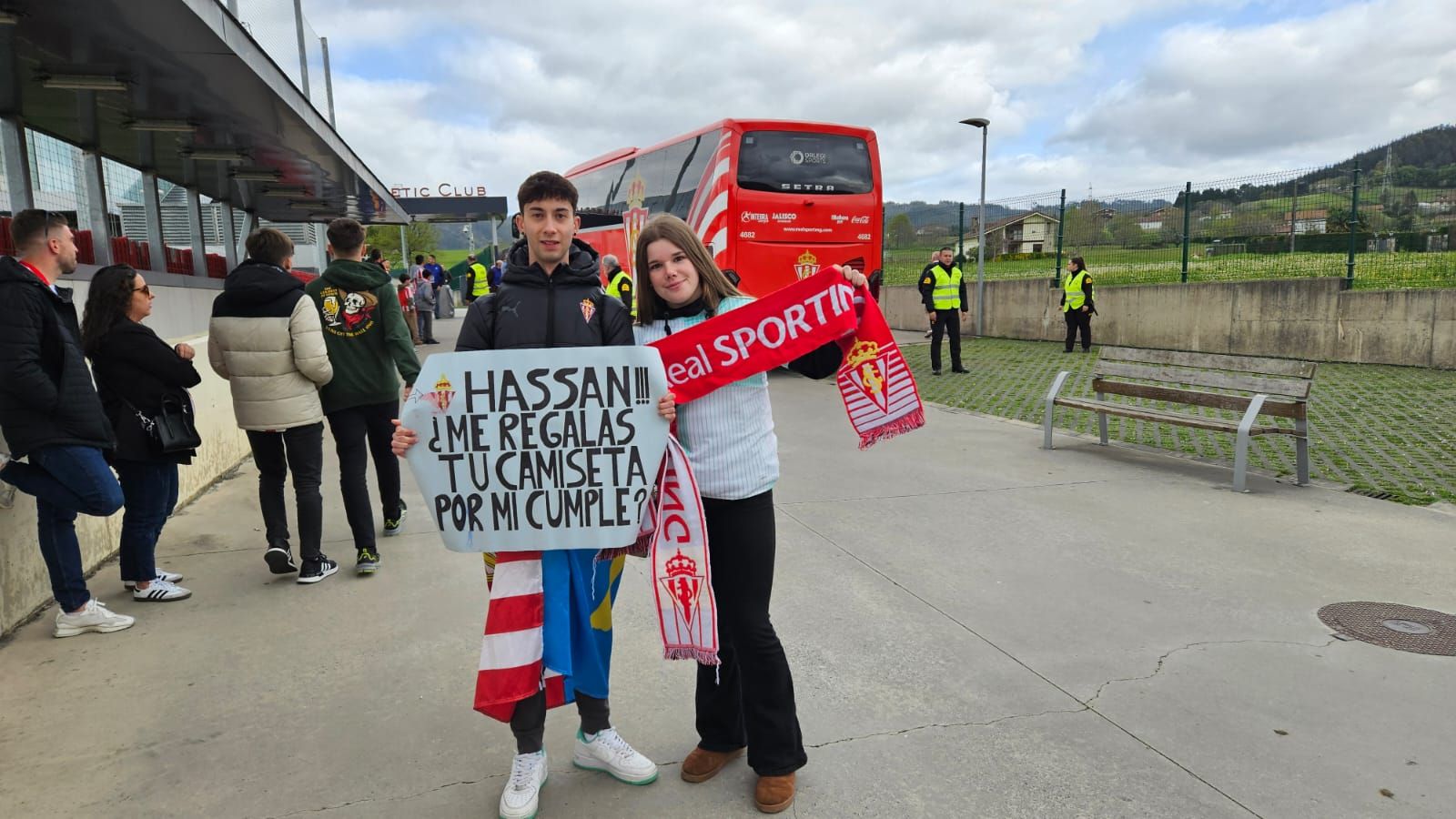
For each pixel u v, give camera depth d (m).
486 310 2.73
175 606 4.36
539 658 2.58
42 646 3.90
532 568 2.63
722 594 2.74
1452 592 4.36
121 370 4.20
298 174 12.84
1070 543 5.20
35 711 3.32
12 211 7.79
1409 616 4.07
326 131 10.09
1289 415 6.36
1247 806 2.68
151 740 3.11
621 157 17.70
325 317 4.66
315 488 4.69
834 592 4.47
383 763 2.97
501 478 2.61
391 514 5.50
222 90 7.81
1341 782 2.79
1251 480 6.65
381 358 4.77
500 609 2.59
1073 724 3.17
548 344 2.66
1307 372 6.26
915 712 3.28
